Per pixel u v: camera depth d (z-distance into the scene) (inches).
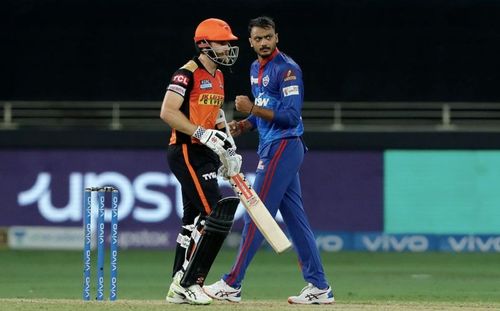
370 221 3152.1
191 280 1300.4
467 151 3134.8
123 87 3294.8
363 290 2171.5
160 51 3280.0
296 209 1423.5
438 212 3139.8
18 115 3368.6
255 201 1285.7
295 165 1402.6
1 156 3149.6
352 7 3262.8
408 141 3137.3
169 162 1320.1
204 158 1306.6
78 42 3294.8
